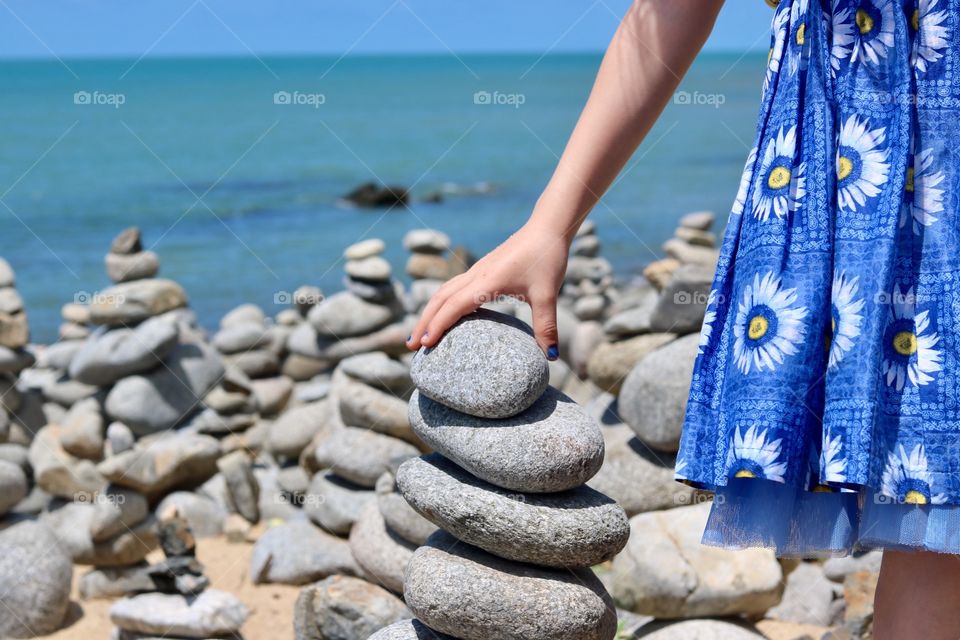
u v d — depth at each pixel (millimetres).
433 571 2098
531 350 2062
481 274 1983
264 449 5484
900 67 1526
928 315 1488
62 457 4902
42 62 89562
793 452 1521
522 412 2092
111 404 4891
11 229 17609
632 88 1778
